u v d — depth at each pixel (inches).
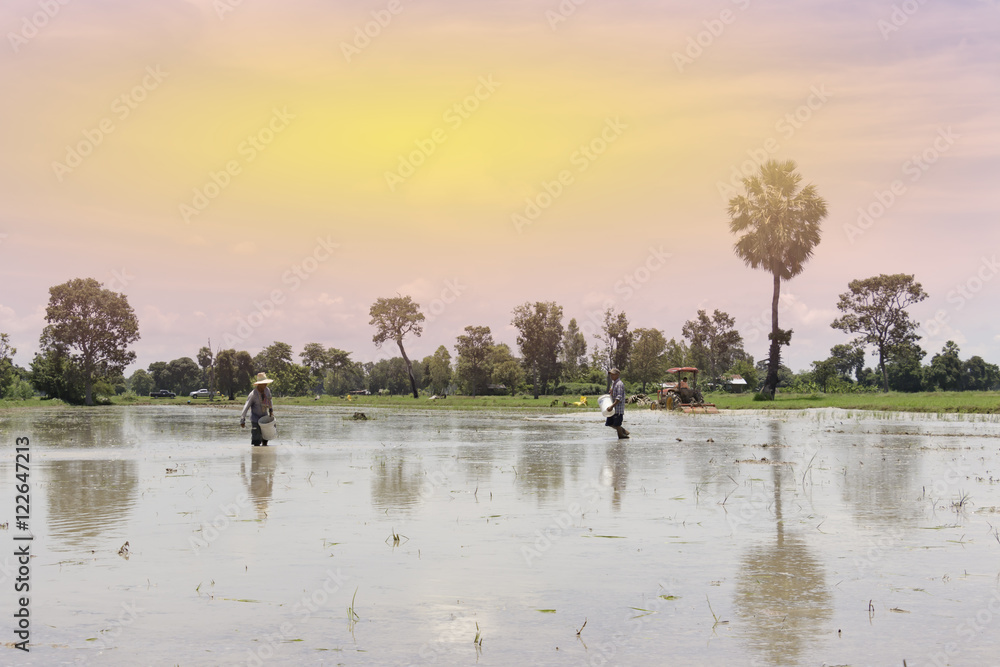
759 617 236.7
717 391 3710.6
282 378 4453.7
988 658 203.2
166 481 544.1
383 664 200.8
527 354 3511.3
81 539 347.9
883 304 4921.3
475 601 254.5
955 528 364.8
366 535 354.9
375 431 1131.9
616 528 368.2
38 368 3437.5
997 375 5826.8
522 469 607.2
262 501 451.8
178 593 263.7
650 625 229.9
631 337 3558.1
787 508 420.5
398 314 4069.9
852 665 199.0
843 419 1412.4
